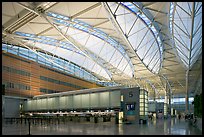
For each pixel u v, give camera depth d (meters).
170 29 34.41
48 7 27.14
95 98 39.31
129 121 35.09
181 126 27.70
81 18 31.41
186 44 38.62
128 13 31.09
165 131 20.48
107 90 38.31
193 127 25.81
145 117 35.75
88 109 40.00
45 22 32.88
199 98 23.03
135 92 35.78
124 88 36.91
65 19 29.78
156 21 33.50
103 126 27.53
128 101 36.09
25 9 27.75
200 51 37.16
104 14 30.34
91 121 37.88
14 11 27.53
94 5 27.84
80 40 42.59
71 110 42.75
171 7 27.66
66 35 38.28
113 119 36.88
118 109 35.78
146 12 30.25
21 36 35.44
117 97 36.44
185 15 29.16
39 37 39.25
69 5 27.53
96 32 37.00
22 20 31.14
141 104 35.84
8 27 31.89
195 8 25.44
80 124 31.64
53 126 27.67
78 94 42.25
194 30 32.06
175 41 39.19
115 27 32.78
